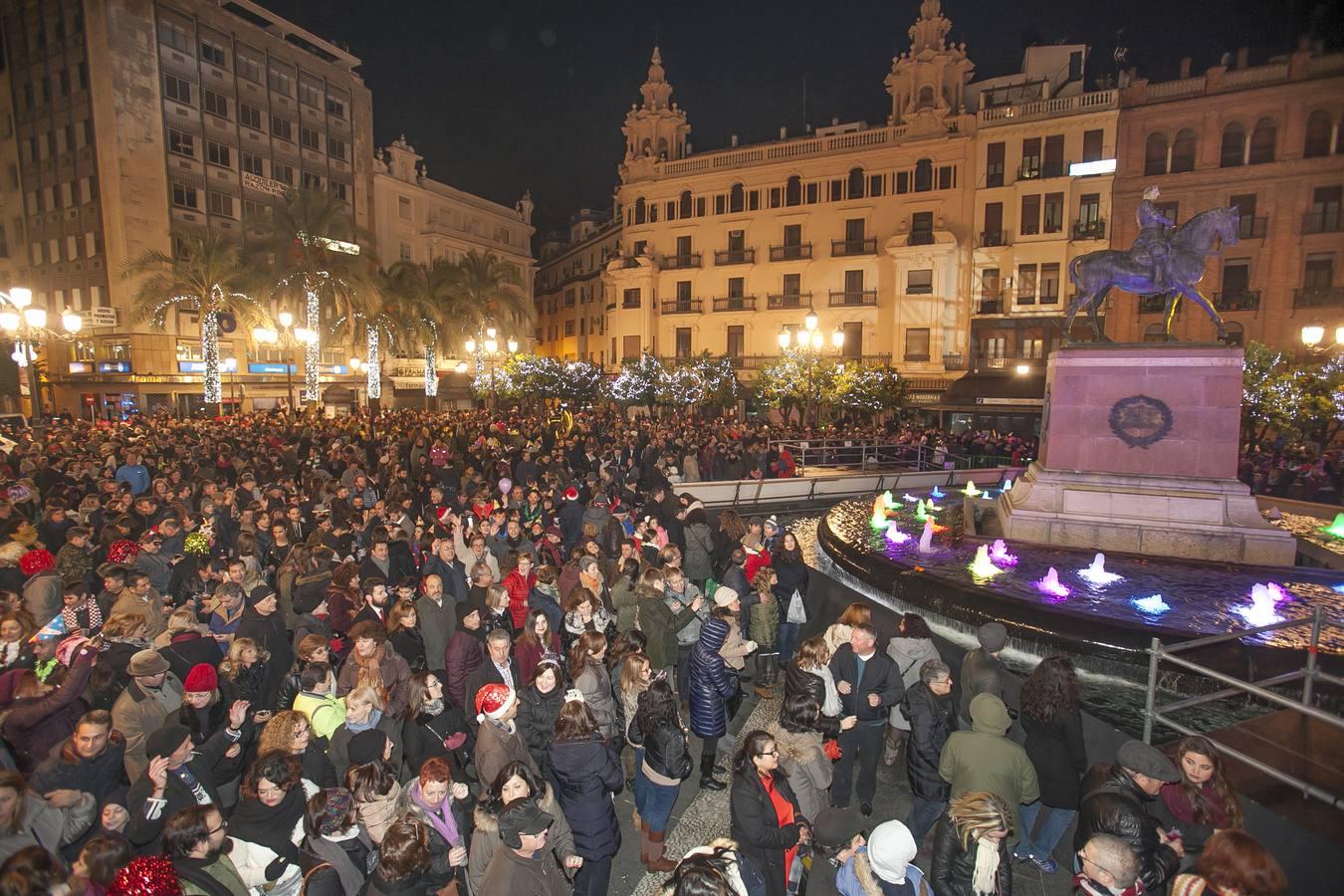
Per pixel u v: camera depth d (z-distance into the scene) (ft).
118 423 79.41
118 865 9.91
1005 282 124.88
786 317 147.13
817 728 14.93
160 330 112.16
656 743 14.98
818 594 34.01
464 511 37.70
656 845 15.51
